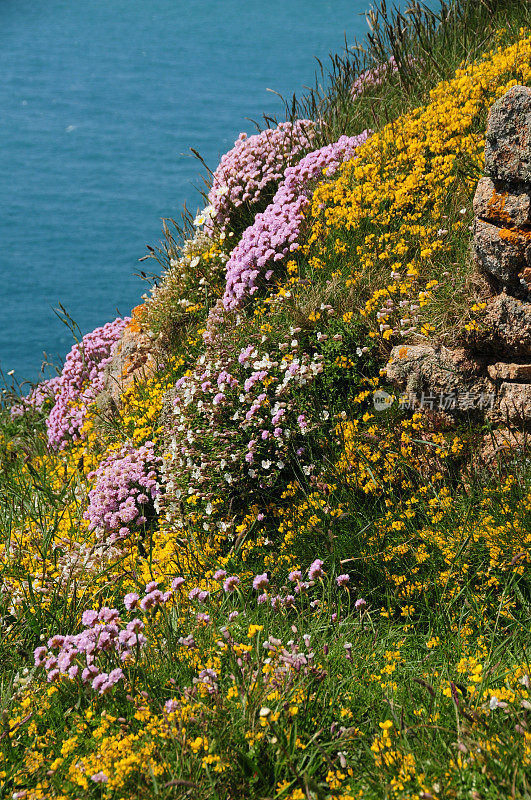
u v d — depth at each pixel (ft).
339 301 17.31
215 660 10.95
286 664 10.41
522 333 13.34
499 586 12.30
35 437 28.35
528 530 12.07
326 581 13.38
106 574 14.83
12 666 12.72
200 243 25.14
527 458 13.28
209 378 17.56
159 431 19.40
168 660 11.41
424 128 20.25
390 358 15.38
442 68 24.79
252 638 11.56
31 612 13.88
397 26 27.17
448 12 26.94
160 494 17.02
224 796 9.05
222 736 9.55
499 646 11.06
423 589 12.76
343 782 9.33
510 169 13.16
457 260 16.26
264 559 14.19
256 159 25.32
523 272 13.17
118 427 22.38
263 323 18.31
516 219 13.19
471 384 14.20
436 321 14.93
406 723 9.58
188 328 23.29
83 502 18.99
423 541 13.14
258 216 22.31
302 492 15.34
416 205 18.25
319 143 25.66
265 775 9.39
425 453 14.49
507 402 13.73
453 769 8.67
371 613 12.87
